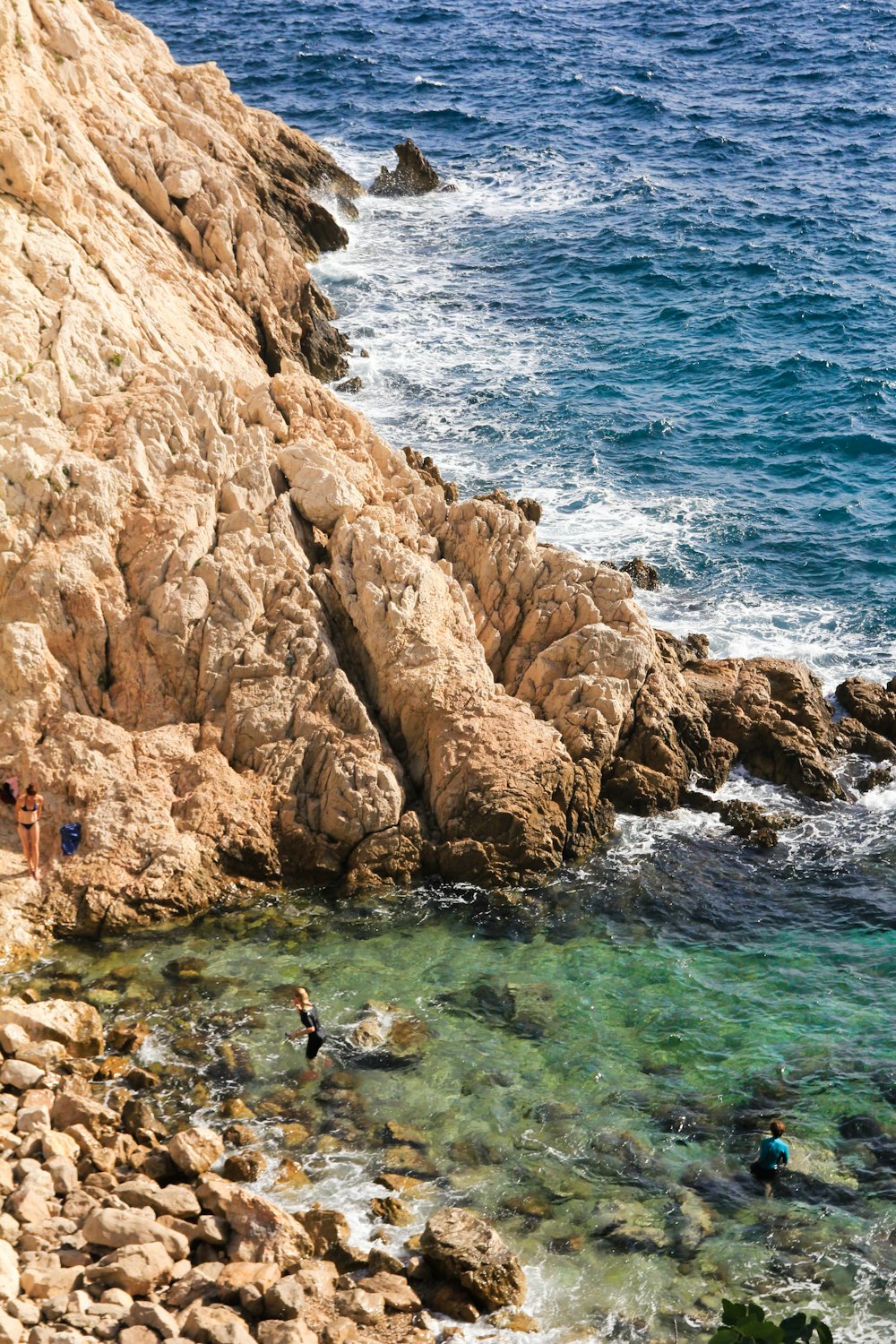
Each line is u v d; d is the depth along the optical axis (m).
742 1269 20.66
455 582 33.69
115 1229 19.75
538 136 82.75
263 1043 24.75
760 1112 23.69
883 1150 22.84
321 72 96.19
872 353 54.44
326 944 27.59
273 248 51.09
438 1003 26.11
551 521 43.81
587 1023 25.73
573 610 33.75
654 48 103.19
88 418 33.25
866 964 27.34
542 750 30.67
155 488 32.50
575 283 62.00
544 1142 22.94
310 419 37.91
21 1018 23.91
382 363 54.09
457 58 100.38
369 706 31.66
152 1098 23.34
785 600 39.97
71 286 36.31
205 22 110.81
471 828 29.84
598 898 29.25
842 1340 19.42
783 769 33.03
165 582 31.03
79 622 30.33
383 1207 21.25
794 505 44.91
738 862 30.53
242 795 29.44
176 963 26.70
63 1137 21.58
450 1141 22.86
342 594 31.83
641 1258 20.80
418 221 69.38
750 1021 25.81
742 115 86.00
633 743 32.50
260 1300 19.16
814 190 72.31
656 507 44.78
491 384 52.72
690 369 53.91
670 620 39.00
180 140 51.41
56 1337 17.59
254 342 47.38
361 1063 24.45
